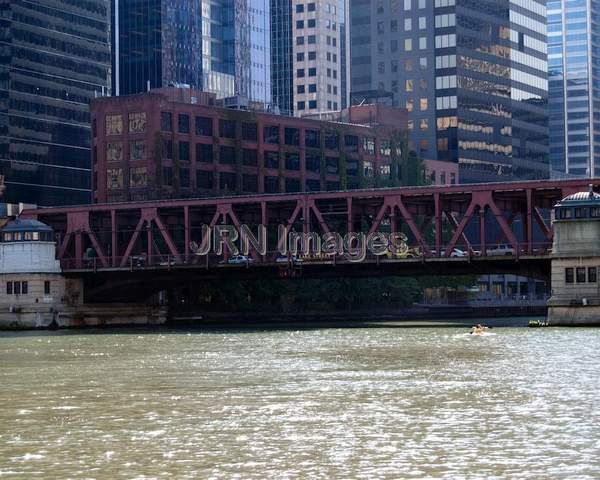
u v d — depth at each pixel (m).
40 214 190.75
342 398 71.94
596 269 144.25
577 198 145.62
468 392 73.69
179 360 103.69
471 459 52.78
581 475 49.62
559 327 144.62
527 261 157.00
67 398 74.31
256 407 68.56
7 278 182.38
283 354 109.31
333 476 50.09
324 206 184.38
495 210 156.62
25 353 116.88
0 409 69.38
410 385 78.19
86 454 55.16
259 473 50.84
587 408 66.00
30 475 51.00
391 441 57.06
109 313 191.50
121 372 92.00
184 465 52.53
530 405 67.31
